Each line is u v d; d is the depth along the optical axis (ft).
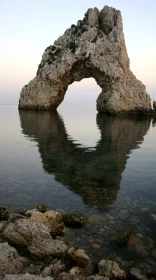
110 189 33.91
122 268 18.53
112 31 188.65
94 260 19.24
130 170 42.42
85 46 185.47
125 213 26.99
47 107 206.69
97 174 40.01
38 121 122.21
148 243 21.66
